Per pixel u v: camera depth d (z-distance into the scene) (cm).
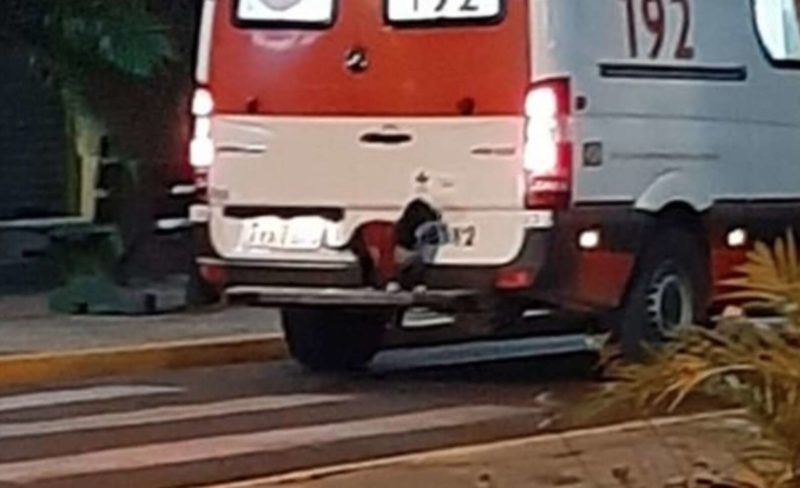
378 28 1418
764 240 1532
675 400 672
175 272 1931
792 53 1553
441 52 1403
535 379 1535
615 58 1420
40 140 2133
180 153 1928
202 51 1480
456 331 1659
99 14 1880
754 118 1526
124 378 1566
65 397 1455
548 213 1378
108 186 1922
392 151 1416
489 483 1060
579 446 1187
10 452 1211
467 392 1463
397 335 1698
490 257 1391
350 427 1304
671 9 1464
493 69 1390
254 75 1458
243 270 1460
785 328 648
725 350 648
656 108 1449
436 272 1405
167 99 1925
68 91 1903
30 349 1597
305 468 1156
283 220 1450
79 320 1806
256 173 1456
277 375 1568
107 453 1206
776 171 1543
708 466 786
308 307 1474
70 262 1872
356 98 1426
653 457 1116
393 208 1418
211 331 1717
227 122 1467
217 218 1471
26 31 1897
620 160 1423
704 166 1485
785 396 636
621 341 1441
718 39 1498
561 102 1379
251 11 1461
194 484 1111
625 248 1431
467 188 1395
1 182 2117
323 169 1435
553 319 1516
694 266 1484
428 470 1142
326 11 1438
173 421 1331
